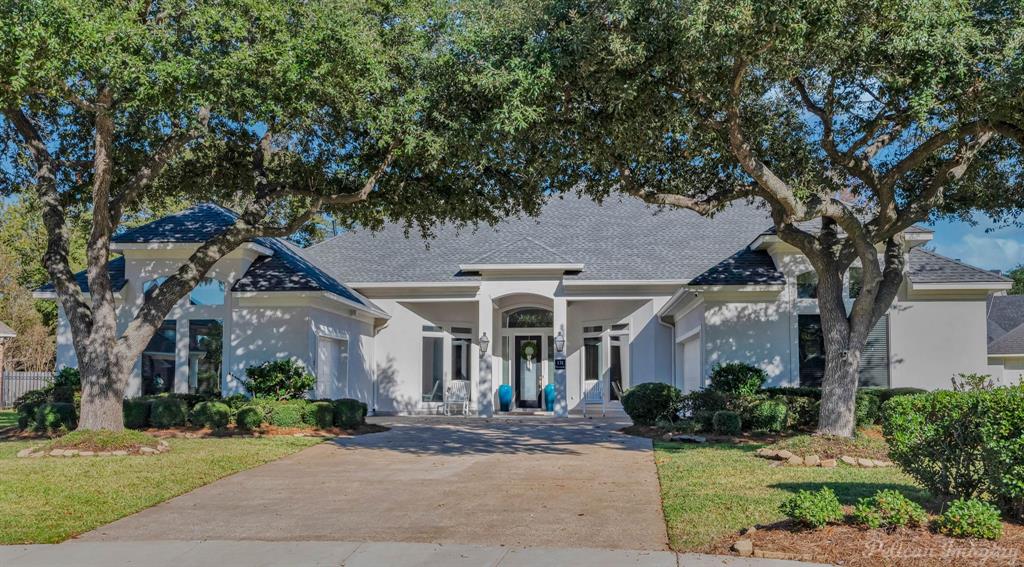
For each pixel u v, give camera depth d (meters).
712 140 14.79
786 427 17.14
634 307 25.92
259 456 14.20
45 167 15.98
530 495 10.67
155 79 11.98
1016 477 7.55
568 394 27.02
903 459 8.76
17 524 9.05
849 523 7.89
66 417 17.80
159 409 18.05
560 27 11.93
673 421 18.92
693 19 10.52
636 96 12.30
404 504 10.22
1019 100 11.12
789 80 13.67
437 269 26.17
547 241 27.23
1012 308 42.56
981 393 8.06
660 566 7.18
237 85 12.47
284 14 12.83
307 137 16.20
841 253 14.83
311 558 7.71
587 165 15.57
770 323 20.03
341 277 26.30
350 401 19.45
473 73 12.62
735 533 8.12
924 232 19.59
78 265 38.31
